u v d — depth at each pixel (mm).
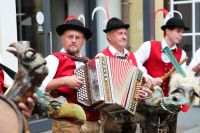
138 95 3062
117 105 2883
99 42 7129
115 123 3242
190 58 7961
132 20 7383
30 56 1651
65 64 2945
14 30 5227
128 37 7324
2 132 1404
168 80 3537
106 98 2822
